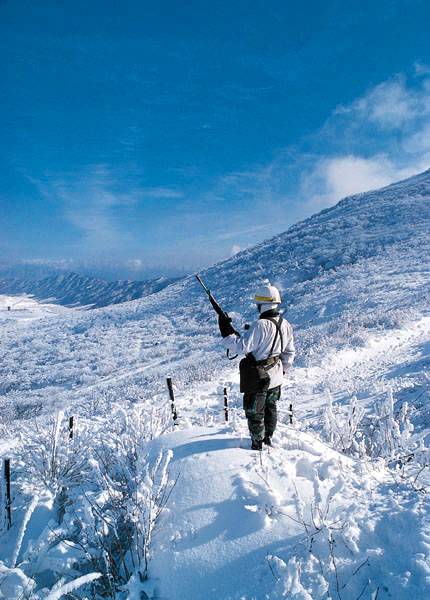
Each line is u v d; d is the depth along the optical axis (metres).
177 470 3.43
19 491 3.99
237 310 51.16
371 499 2.91
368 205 88.38
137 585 2.54
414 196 83.31
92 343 52.44
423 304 22.27
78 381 34.53
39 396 30.62
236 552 2.60
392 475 3.28
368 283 36.00
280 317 3.79
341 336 18.92
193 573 2.56
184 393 12.55
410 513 2.61
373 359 14.77
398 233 61.31
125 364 37.88
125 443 4.37
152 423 5.00
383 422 4.28
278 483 3.10
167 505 3.11
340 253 60.84
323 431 5.39
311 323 29.31
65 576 2.78
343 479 2.97
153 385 18.44
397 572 2.27
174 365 31.38
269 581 2.36
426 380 8.78
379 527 2.60
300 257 67.06
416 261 41.28
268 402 3.82
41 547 2.93
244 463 3.39
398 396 8.60
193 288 74.56
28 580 2.64
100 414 10.25
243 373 3.74
